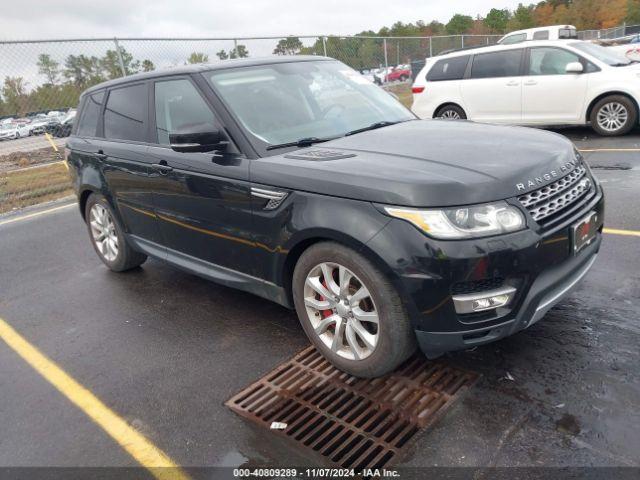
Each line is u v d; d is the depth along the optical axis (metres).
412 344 2.81
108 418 3.00
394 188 2.61
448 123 3.85
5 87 9.88
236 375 3.26
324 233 2.82
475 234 2.51
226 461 2.58
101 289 4.82
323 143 3.48
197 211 3.68
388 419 2.72
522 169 2.75
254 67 3.97
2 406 3.24
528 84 9.34
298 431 2.72
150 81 4.20
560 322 3.36
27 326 4.27
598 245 3.17
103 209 4.97
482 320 2.60
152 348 3.69
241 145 3.37
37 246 6.40
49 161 11.28
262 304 4.15
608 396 2.66
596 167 7.07
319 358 3.34
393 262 2.57
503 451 2.41
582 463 2.29
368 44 16.23
